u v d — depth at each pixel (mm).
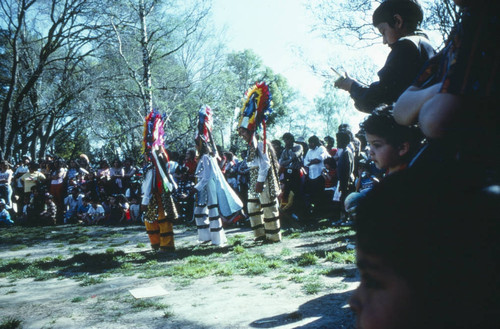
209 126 7496
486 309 531
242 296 4102
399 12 2111
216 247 7246
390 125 2197
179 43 20172
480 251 527
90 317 3758
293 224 9102
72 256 7664
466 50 1136
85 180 14539
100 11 20031
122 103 21703
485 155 1119
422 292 546
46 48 22250
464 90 1116
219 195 7391
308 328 3033
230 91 21422
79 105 23203
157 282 5000
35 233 11711
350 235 7289
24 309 4160
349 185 8398
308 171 10352
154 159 7070
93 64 23969
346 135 8398
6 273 6129
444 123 1157
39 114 23000
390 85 1987
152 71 20844
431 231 537
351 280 4320
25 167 16266
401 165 2240
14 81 21078
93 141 33219
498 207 533
